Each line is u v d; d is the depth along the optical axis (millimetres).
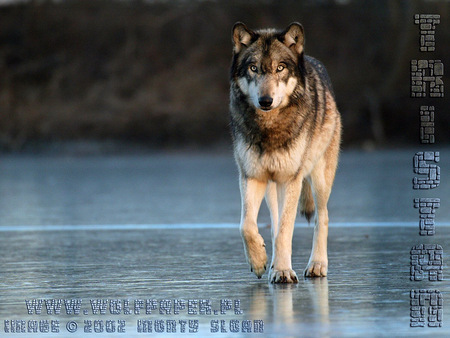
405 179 57062
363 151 100000
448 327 13250
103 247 25531
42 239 27938
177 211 38094
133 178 63719
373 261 21500
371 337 12586
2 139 104562
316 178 20672
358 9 119062
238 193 48781
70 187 55750
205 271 20109
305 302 15578
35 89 115562
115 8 121938
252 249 18297
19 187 56312
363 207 38781
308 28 119250
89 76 117312
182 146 105312
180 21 119938
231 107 19844
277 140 18812
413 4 109938
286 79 18891
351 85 111688
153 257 22969
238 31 19703
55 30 120375
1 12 121625
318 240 20047
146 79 115688
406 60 109750
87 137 106000
